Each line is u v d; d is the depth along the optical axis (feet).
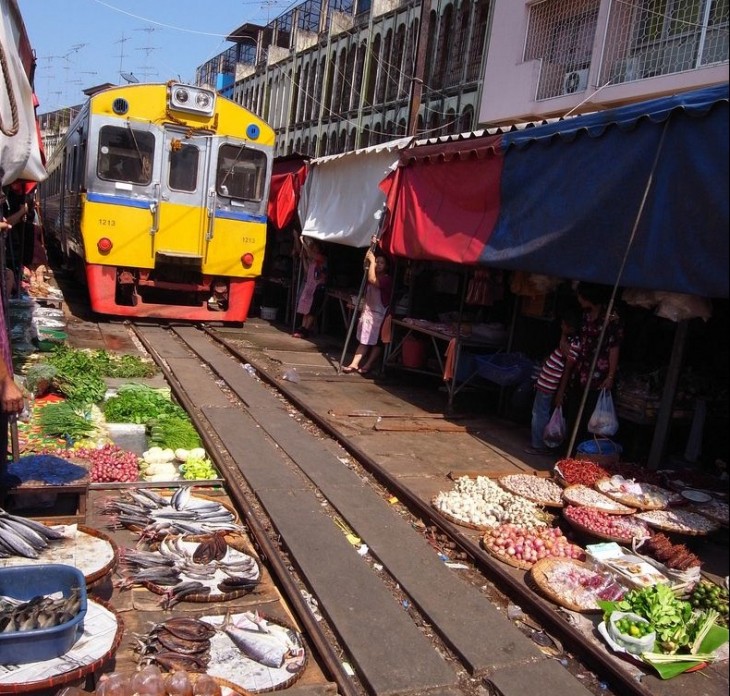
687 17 38.60
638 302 19.39
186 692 8.84
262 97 123.95
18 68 14.97
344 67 95.20
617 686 11.02
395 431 24.09
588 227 18.17
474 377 28.78
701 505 17.46
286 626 11.40
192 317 41.39
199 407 24.45
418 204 27.02
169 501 15.43
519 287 25.50
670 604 12.48
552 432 22.12
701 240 15.01
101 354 28.76
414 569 14.07
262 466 19.11
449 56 71.77
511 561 14.75
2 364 11.80
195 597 11.87
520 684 10.77
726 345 22.77
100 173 37.29
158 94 37.73
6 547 11.01
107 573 11.00
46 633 8.75
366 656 11.00
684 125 15.72
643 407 20.62
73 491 13.56
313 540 14.83
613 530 15.66
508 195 21.80
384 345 33.86
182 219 39.34
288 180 43.91
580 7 46.11
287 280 48.60
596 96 43.01
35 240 50.57
